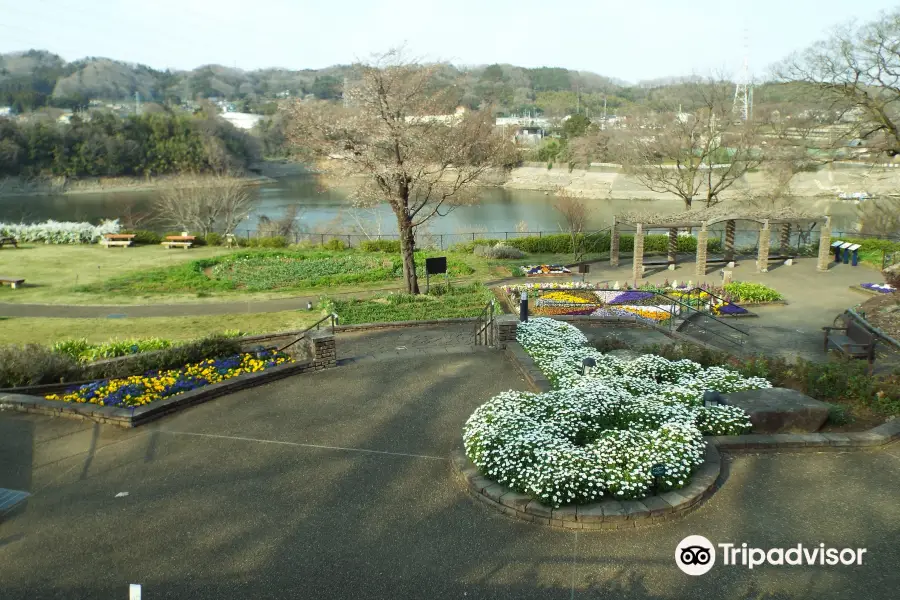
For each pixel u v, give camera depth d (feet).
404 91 77.15
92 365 42.19
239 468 28.63
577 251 115.34
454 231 173.27
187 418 34.42
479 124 90.74
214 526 23.99
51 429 33.24
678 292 75.66
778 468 26.48
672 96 167.53
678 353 42.19
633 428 28.45
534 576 20.61
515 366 41.29
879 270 90.07
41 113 410.31
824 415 29.27
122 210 222.28
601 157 244.42
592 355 40.78
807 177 203.21
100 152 285.84
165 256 111.96
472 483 25.64
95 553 22.53
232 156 298.97
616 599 19.45
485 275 94.53
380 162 76.95
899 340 49.49
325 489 26.50
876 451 27.73
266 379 39.65
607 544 22.04
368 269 99.91
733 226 98.58
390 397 36.60
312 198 253.44
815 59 89.30
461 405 35.12
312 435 31.83
